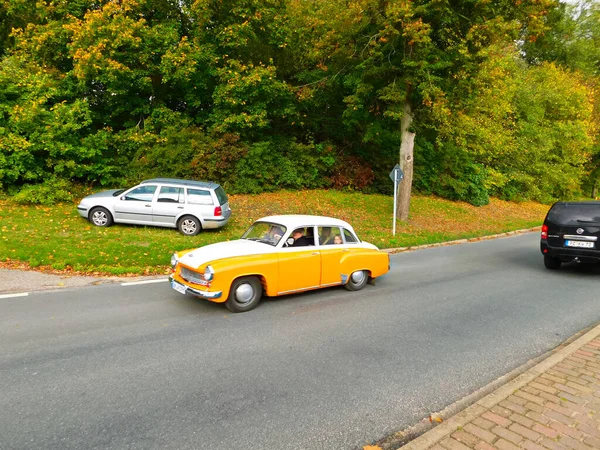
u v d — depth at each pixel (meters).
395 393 3.68
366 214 16.94
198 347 4.63
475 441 2.81
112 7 14.54
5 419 3.10
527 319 5.99
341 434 3.02
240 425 3.10
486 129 21.89
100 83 16.03
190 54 15.46
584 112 28.94
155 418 3.17
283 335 5.09
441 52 13.76
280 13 17.27
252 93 16.22
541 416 3.15
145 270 8.29
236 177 16.75
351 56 15.27
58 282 7.21
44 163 13.85
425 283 8.30
